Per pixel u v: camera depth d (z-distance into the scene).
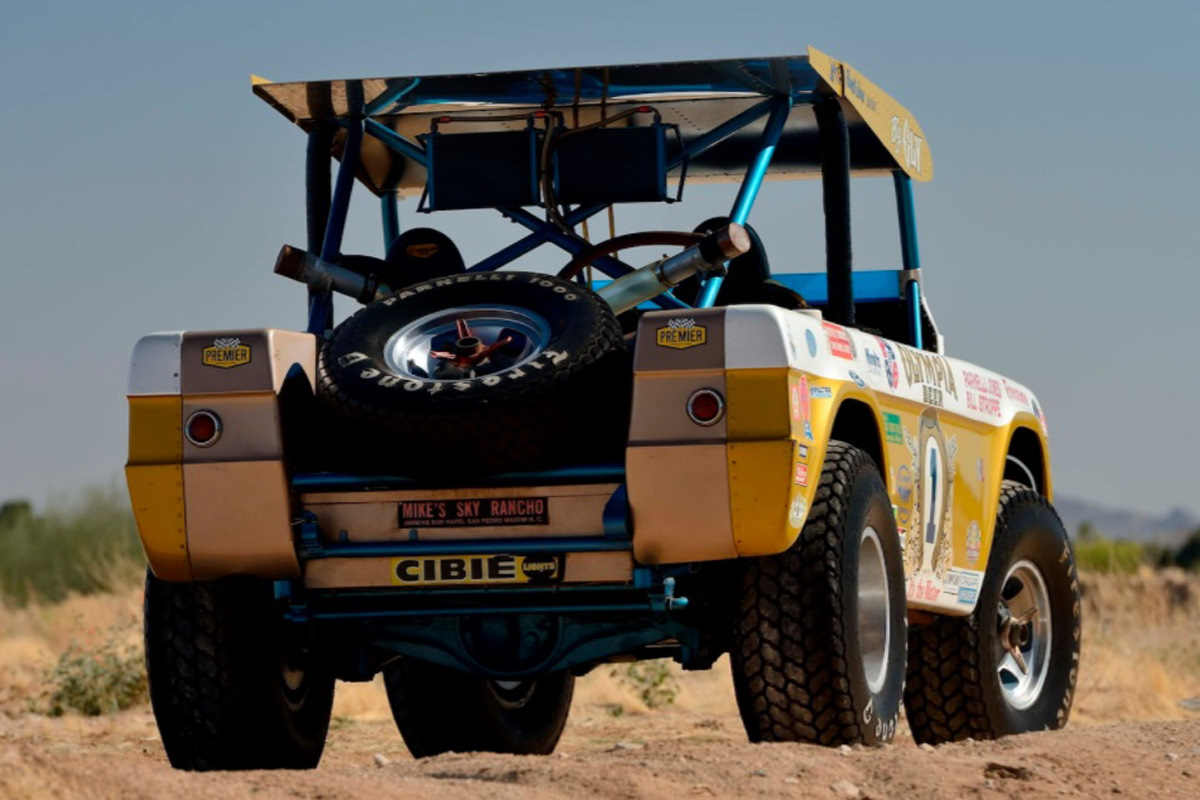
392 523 14.77
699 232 18.50
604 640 15.62
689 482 14.09
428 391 14.32
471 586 14.77
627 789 12.73
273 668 15.72
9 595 59.28
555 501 14.59
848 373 15.54
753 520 14.09
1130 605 58.34
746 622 14.73
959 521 18.56
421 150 19.17
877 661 15.73
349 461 14.84
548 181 18.36
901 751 14.64
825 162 18.48
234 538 14.73
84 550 62.91
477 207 18.50
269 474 14.61
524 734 20.81
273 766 15.95
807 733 14.82
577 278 18.73
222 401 14.66
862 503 15.23
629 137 18.42
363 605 15.34
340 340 15.09
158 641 15.43
